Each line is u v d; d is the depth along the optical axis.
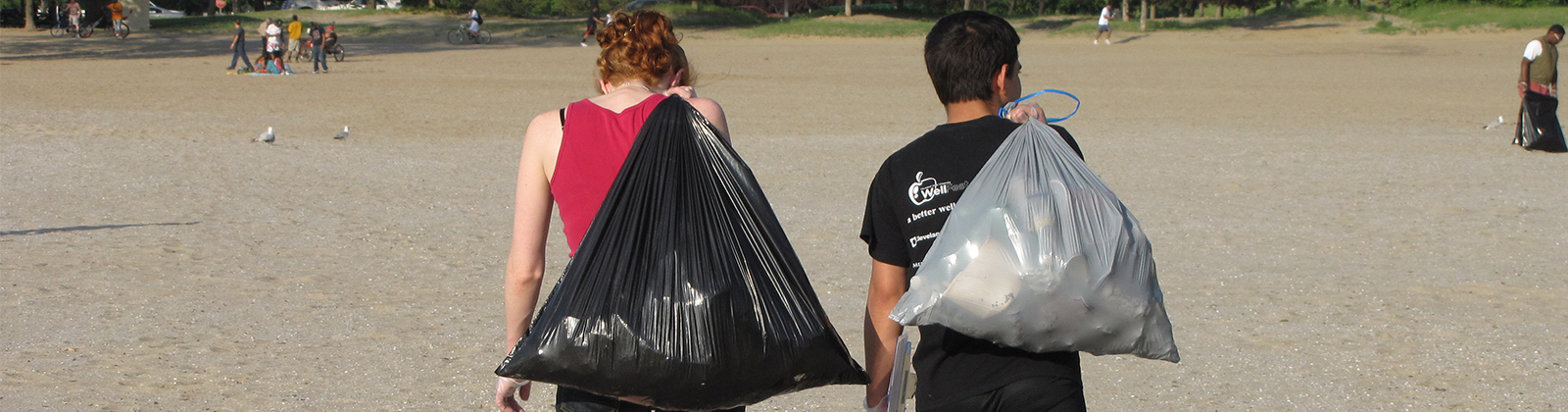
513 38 45.44
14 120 15.01
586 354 2.28
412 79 24.50
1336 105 18.73
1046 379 2.40
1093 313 2.26
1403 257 7.01
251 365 4.83
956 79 2.57
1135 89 22.59
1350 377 4.70
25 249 7.13
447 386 4.59
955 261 2.29
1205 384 4.62
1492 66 29.19
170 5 73.06
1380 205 8.96
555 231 7.96
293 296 6.02
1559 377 4.67
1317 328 5.41
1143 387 4.58
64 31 44.66
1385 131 14.60
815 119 16.59
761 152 12.58
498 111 17.55
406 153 12.45
